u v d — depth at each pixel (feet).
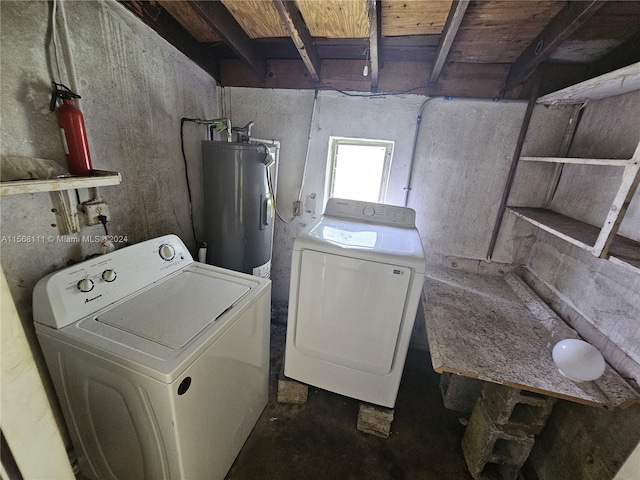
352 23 4.83
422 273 4.15
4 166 3.00
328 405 5.57
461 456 4.80
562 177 5.77
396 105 6.40
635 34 4.43
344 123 6.75
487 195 6.47
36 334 3.31
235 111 7.17
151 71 4.92
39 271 3.48
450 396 5.66
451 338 4.36
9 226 3.14
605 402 3.28
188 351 2.88
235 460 4.45
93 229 4.11
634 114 4.22
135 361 2.69
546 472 4.30
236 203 5.91
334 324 4.75
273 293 8.49
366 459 4.65
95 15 3.84
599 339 4.17
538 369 3.79
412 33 5.11
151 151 5.12
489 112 6.01
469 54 5.52
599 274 4.35
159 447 2.97
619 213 3.17
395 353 4.61
